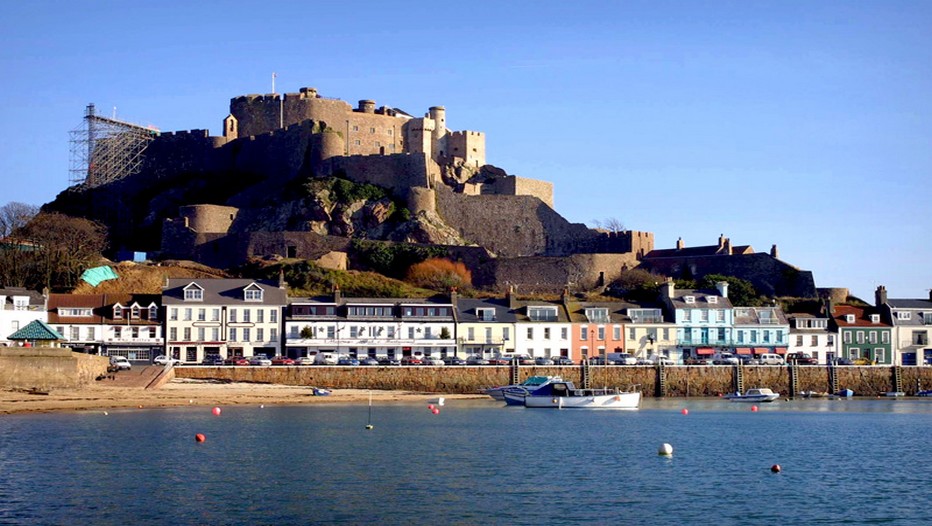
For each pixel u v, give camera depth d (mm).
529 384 117312
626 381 126750
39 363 102750
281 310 133875
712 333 143625
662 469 71438
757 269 182750
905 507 60219
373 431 87750
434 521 55531
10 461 68938
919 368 136250
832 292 177000
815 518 57438
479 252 188125
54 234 173875
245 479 65188
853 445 84750
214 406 104312
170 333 130875
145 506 57625
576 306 143250
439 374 121812
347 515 56500
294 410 102750
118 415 94062
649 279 179500
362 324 134250
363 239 191625
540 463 72875
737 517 57406
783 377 131750
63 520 54531
